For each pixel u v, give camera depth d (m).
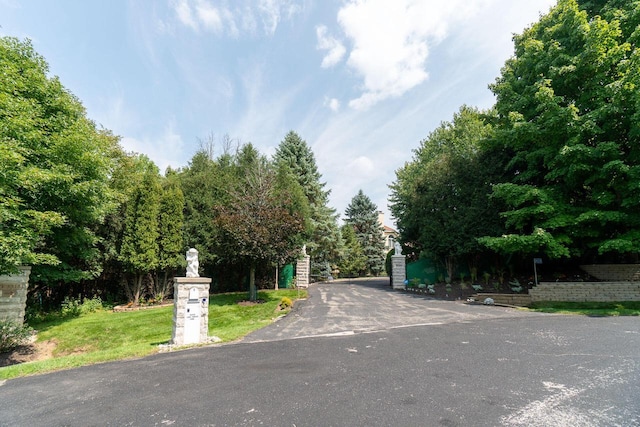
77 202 11.98
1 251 8.11
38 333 11.01
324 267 30.75
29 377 5.15
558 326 7.64
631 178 11.23
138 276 15.51
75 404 3.92
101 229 15.78
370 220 44.78
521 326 7.76
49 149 10.30
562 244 12.75
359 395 3.82
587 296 12.02
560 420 3.06
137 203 15.51
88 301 14.88
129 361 6.01
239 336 8.00
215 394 4.03
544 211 12.43
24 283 11.16
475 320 8.85
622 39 12.20
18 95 9.91
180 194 16.48
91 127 14.22
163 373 5.05
